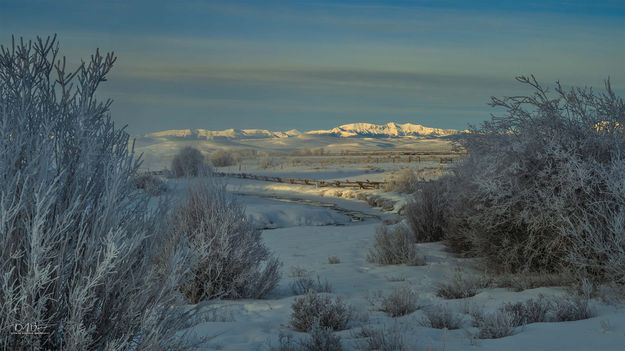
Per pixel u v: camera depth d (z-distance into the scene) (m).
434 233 17.14
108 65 4.65
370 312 9.24
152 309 4.37
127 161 4.55
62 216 4.09
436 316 8.05
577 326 7.14
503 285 10.77
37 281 3.83
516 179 11.21
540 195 10.85
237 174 58.59
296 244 18.83
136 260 4.47
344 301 9.93
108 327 4.17
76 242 4.18
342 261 14.98
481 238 12.08
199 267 10.10
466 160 12.90
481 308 8.83
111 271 4.16
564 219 10.33
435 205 17.12
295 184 49.28
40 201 3.93
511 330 7.25
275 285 11.09
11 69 4.45
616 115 11.20
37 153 4.21
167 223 4.86
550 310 8.38
